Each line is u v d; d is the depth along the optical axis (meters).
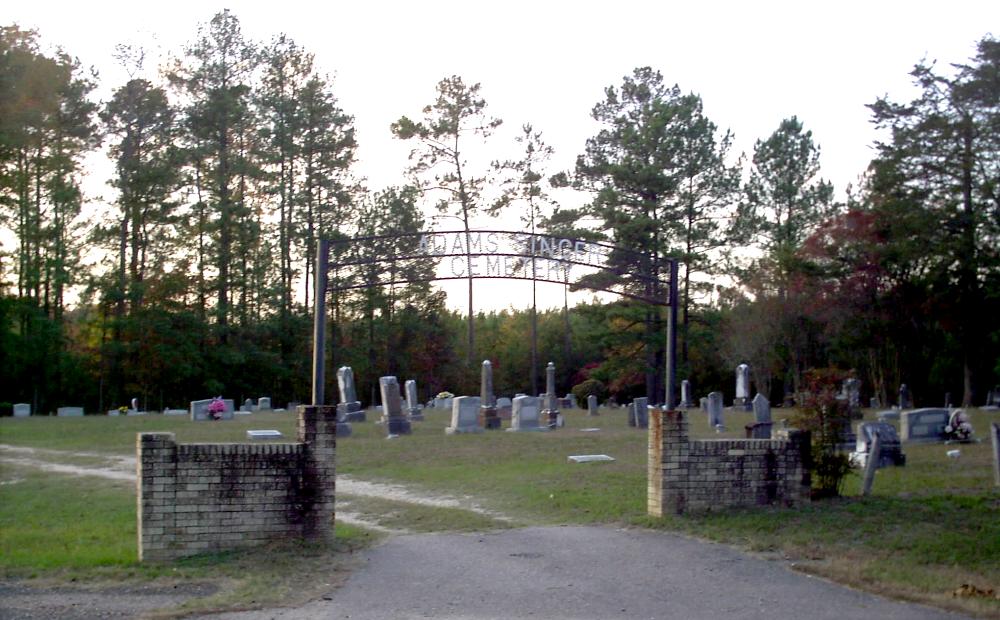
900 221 42.50
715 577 10.60
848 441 22.53
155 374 54.41
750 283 50.34
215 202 54.31
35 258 53.81
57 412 50.06
